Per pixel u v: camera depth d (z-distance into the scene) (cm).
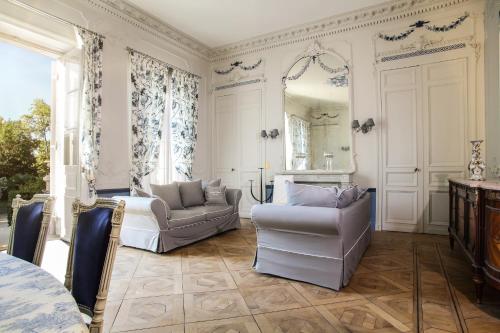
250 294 235
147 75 482
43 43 390
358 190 330
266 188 574
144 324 190
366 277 269
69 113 416
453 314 202
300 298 228
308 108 535
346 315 201
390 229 468
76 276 120
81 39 390
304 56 539
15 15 332
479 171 315
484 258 214
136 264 310
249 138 594
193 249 368
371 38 482
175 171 554
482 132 410
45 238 148
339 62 509
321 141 523
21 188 516
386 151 471
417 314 202
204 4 448
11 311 73
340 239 241
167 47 536
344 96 505
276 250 271
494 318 196
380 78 475
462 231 292
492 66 383
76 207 136
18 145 521
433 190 441
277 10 469
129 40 459
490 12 387
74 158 404
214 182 500
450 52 431
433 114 441
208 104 636
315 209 240
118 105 439
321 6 459
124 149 447
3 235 420
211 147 633
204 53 619
